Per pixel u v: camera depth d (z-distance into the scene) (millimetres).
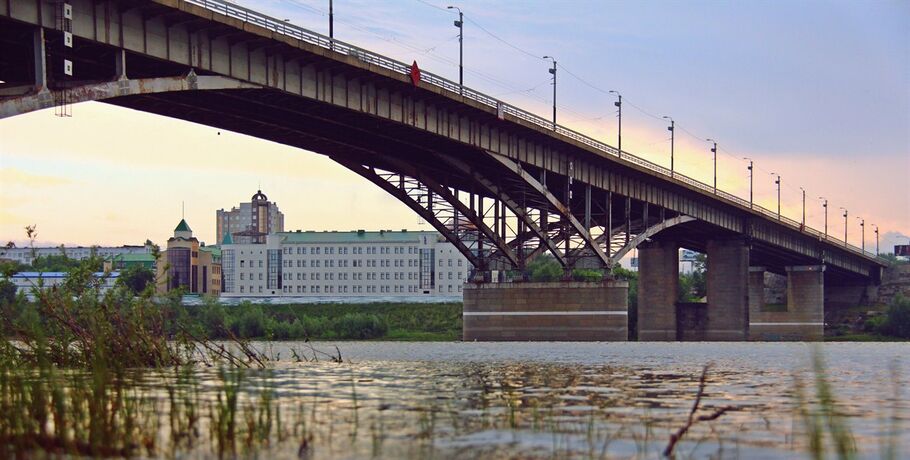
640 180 104000
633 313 150000
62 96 45062
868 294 182875
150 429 18047
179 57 52281
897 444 18125
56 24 44875
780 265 163875
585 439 17859
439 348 80875
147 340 35938
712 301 130250
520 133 83562
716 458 16172
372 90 66875
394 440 17516
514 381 33281
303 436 17188
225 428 17812
